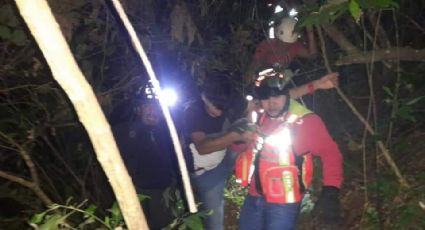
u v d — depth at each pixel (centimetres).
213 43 560
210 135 359
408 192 416
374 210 431
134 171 405
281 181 329
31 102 405
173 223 277
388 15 590
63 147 464
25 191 392
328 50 527
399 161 491
